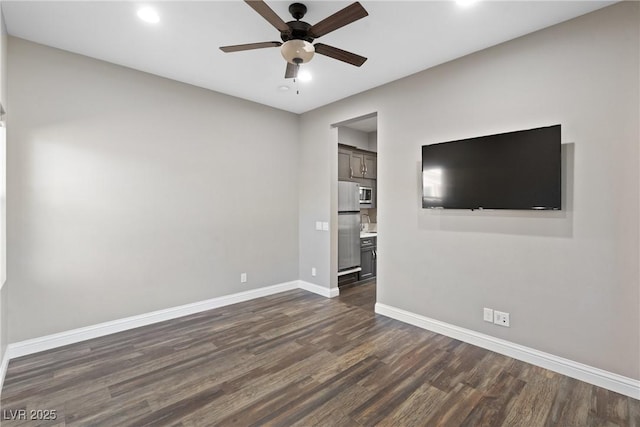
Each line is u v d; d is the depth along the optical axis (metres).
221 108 3.99
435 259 3.24
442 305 3.19
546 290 2.53
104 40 2.72
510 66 2.70
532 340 2.61
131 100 3.28
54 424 1.89
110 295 3.18
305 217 4.82
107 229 3.15
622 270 2.20
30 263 2.75
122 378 2.38
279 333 3.21
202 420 1.93
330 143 4.45
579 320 2.38
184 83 3.66
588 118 2.32
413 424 1.90
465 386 2.29
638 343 2.15
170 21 2.44
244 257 4.25
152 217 3.44
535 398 2.15
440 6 2.23
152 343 2.97
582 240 2.36
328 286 4.47
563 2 2.19
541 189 2.48
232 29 2.56
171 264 3.59
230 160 4.09
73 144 2.95
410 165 3.44
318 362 2.63
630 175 2.16
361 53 2.93
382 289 3.75
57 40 2.72
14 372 2.45
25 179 2.71
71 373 2.45
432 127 3.23
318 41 2.72
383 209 3.71
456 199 2.99
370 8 2.26
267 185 4.50
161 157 3.50
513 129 2.68
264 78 3.53
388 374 2.44
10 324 2.66
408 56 2.99
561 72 2.43
